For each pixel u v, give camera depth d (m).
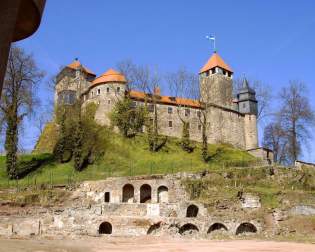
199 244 43.84
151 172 71.75
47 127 90.06
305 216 59.41
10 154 68.31
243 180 66.56
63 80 94.38
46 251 33.81
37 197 57.84
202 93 99.25
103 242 44.78
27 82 71.94
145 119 87.38
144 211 56.81
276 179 68.81
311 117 91.75
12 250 33.09
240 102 103.69
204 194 62.41
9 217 52.53
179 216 57.00
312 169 74.88
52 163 74.88
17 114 70.44
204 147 81.12
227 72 105.56
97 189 61.09
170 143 84.94
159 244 43.53
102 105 86.44
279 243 45.38
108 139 81.06
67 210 54.44
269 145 98.94
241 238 51.72
